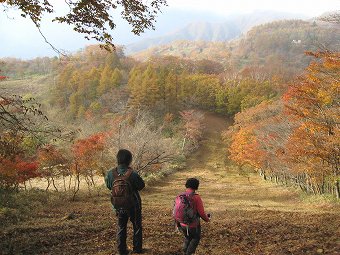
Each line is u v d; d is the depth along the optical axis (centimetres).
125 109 7738
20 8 620
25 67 13462
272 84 9256
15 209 1392
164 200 2517
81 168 2517
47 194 2225
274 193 3262
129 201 604
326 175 2202
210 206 2153
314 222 1120
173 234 895
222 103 9531
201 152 7256
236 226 1054
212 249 747
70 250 716
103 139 2823
